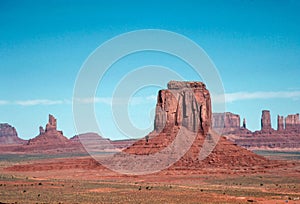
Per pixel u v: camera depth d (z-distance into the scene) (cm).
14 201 12012
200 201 11925
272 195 13138
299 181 17250
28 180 17750
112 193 13662
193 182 16950
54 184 16138
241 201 11894
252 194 13325
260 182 16988
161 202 11769
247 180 17475
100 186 15462
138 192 13838
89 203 11656
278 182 16988
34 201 12019
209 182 16962
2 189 14762
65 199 12425
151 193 13588
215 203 11556
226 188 15088
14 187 15288
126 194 13412
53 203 11619
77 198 12612
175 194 13350
